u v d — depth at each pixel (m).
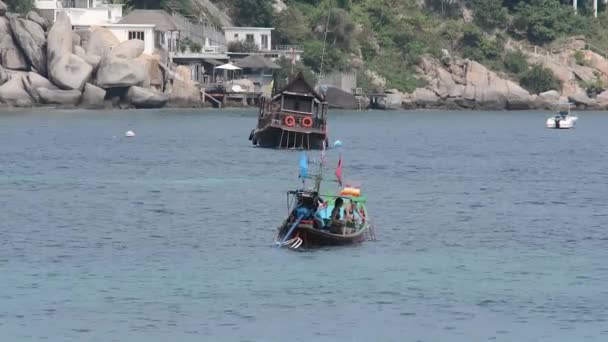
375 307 135.38
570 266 157.25
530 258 162.50
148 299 137.38
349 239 167.75
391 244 170.50
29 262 155.62
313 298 138.62
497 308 135.75
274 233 178.00
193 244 168.75
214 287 143.00
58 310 132.62
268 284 144.62
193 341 123.06
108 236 175.00
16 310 132.50
